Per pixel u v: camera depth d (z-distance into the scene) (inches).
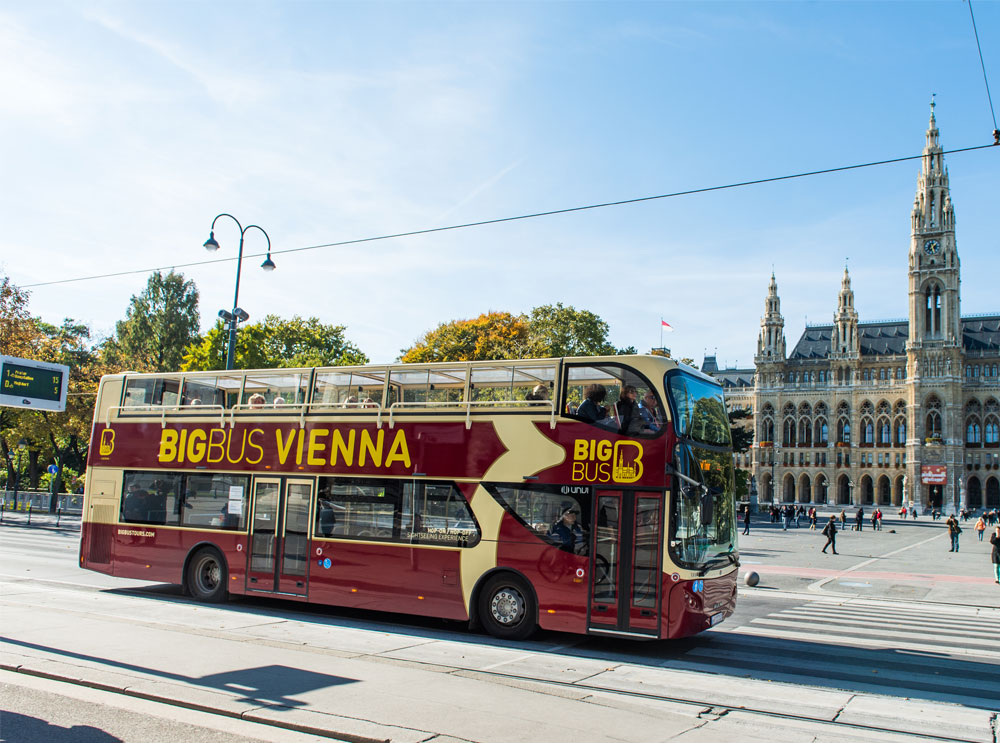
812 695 393.4
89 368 2349.9
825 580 1098.1
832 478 5216.5
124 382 744.3
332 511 607.5
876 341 5344.5
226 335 1798.7
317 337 2992.1
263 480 644.7
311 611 655.1
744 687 406.6
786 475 5388.8
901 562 1418.6
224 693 347.3
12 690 357.4
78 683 368.2
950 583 1082.1
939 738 323.6
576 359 538.9
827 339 5585.6
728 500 554.3
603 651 511.2
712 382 569.9
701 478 513.0
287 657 421.4
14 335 1861.5
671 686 401.7
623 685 398.6
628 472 506.6
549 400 544.4
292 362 2812.5
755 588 986.7
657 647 534.3
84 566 725.3
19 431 2185.0
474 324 2551.7
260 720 316.2
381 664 414.3
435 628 582.6
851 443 5201.8
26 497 2208.4
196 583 671.1
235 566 646.5
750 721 337.4
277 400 663.8
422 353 2532.0
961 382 4830.2
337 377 636.1
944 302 4904.0
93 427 748.0
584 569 508.4
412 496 575.5
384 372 614.9
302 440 632.4
